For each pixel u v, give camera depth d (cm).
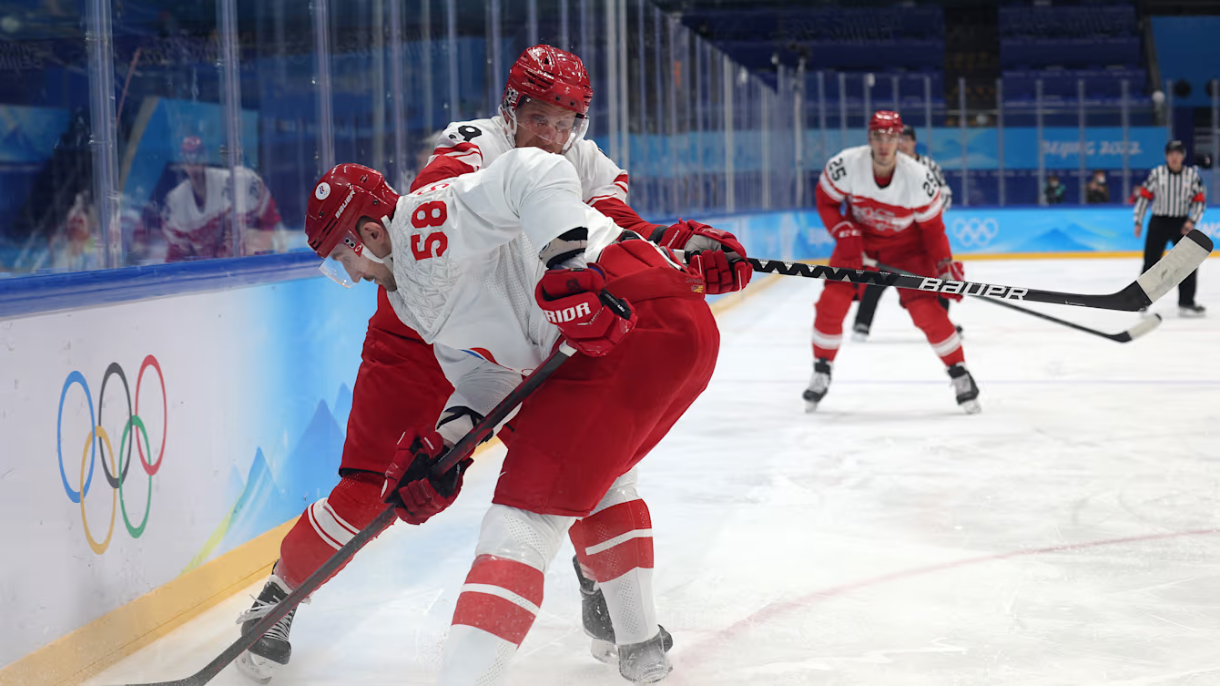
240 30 891
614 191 445
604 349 324
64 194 922
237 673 423
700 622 468
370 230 345
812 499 682
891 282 380
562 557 566
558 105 409
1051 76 4112
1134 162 3294
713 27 4369
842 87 3244
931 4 4334
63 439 414
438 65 986
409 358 433
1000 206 3183
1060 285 2303
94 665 426
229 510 538
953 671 411
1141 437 858
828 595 501
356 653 444
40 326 402
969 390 977
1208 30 4447
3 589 383
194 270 507
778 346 1497
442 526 632
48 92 947
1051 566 538
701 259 365
